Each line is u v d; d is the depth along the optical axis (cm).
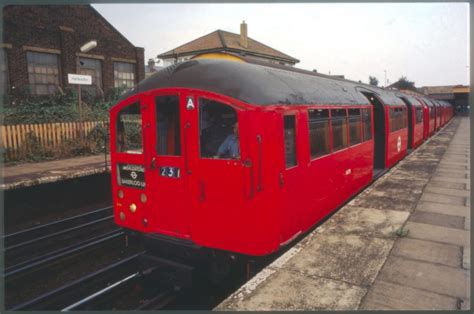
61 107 1667
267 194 469
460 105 6119
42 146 1301
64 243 805
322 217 664
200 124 492
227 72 496
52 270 673
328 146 683
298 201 551
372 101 1214
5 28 1770
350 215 738
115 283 557
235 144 477
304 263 529
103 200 1145
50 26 1955
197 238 501
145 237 538
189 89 493
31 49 1872
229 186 472
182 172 505
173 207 519
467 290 453
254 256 474
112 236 792
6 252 736
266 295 448
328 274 498
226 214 477
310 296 445
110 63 2252
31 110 1562
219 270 513
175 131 520
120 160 576
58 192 1021
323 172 651
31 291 603
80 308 516
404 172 1204
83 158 1324
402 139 1472
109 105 1947
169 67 547
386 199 861
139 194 557
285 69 656
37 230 859
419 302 430
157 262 529
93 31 2148
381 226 675
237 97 467
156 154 529
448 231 650
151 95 526
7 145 1212
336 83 841
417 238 618
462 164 1355
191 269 507
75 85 2077
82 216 955
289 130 530
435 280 479
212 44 3247
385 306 423
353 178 844
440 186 991
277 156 482
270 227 476
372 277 489
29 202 953
